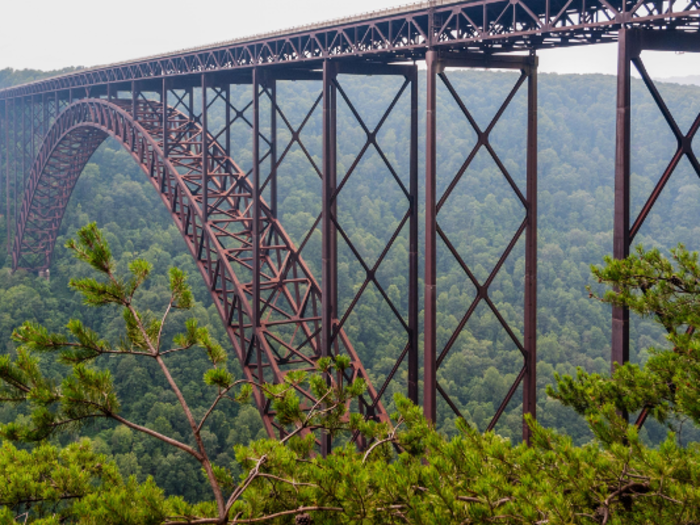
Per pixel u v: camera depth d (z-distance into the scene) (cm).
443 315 10875
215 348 1198
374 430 1363
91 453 1634
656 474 986
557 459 1098
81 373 1062
